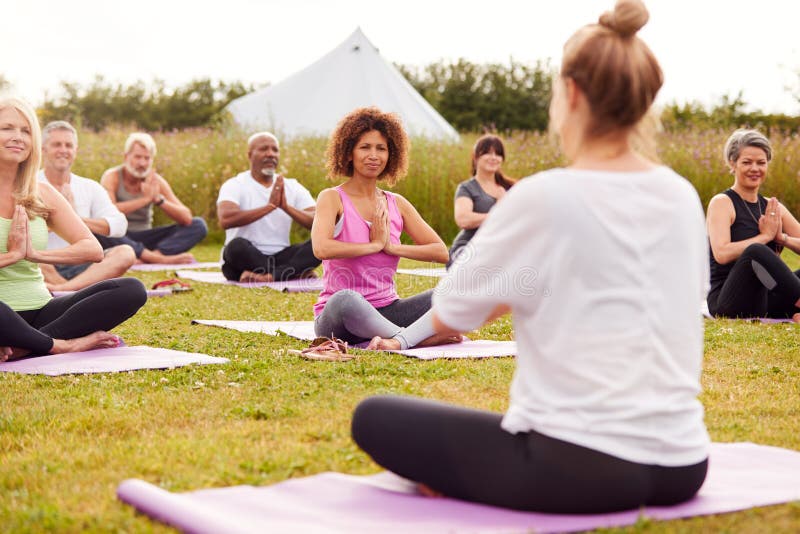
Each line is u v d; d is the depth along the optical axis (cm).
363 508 208
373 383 369
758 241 588
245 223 793
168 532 195
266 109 1738
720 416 321
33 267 450
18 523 205
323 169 1341
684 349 197
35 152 433
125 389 356
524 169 1359
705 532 193
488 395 348
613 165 198
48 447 273
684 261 196
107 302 442
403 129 485
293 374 384
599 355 190
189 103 3712
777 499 214
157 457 259
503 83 3139
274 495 221
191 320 563
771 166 1277
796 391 363
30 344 420
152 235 983
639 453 193
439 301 205
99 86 3731
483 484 203
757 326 548
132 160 948
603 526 191
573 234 189
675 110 1888
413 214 504
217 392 351
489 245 197
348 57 1822
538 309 194
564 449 193
